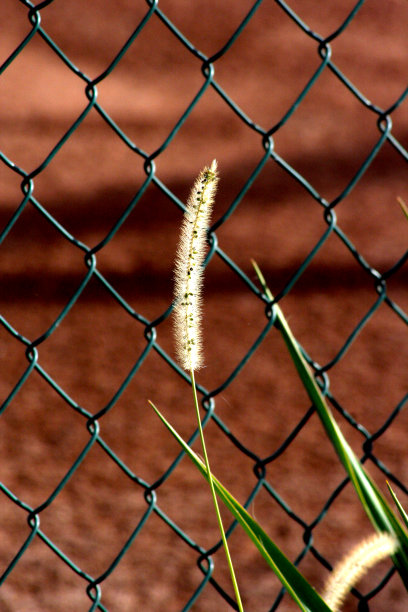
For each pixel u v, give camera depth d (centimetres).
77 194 1172
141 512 482
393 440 584
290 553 444
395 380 687
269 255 968
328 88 1858
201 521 474
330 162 1357
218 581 418
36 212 1086
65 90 1791
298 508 491
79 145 1417
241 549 448
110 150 1398
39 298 825
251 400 638
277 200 1181
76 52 2136
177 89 1847
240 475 528
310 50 2197
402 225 1091
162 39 2278
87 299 828
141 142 1451
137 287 862
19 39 2220
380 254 984
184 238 144
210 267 923
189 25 2406
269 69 2031
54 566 425
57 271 898
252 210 1135
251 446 568
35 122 1542
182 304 144
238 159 1377
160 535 459
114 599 404
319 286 883
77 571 252
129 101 1734
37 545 442
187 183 1249
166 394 643
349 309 830
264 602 405
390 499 502
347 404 641
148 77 1942
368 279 906
